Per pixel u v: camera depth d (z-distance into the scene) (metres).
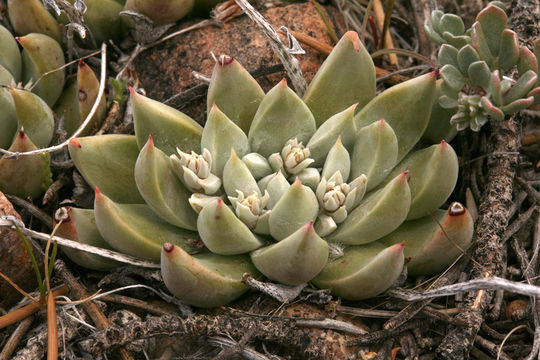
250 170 0.35
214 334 0.34
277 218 0.33
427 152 0.35
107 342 0.33
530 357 0.34
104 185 0.35
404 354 0.34
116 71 0.39
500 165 0.36
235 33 0.39
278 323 0.34
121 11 0.39
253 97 0.35
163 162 0.34
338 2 0.40
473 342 0.34
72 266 0.36
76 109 0.38
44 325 0.34
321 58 0.39
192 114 0.38
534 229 0.36
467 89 0.36
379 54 0.39
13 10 0.38
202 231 0.33
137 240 0.34
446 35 0.36
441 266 0.35
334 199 0.34
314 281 0.34
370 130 0.34
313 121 0.35
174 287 0.33
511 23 0.39
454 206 0.34
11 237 0.34
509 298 0.35
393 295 0.34
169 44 0.39
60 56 0.38
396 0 0.42
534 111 0.38
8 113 0.37
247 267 0.34
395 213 0.34
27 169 0.36
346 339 0.34
